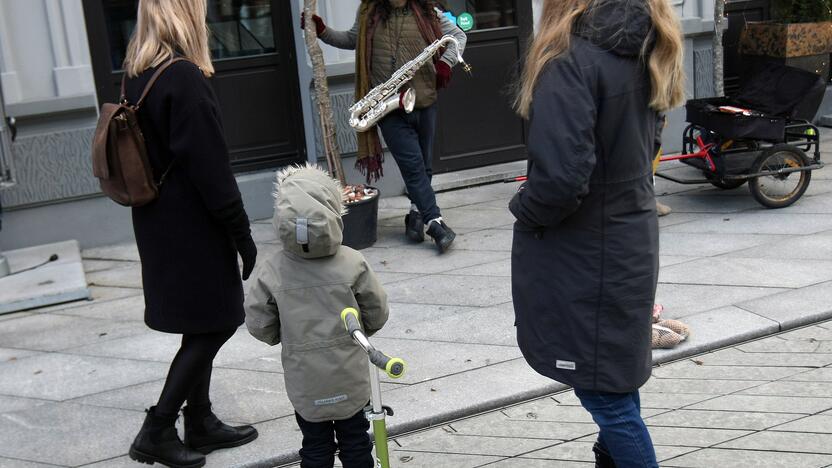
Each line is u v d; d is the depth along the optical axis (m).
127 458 3.73
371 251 6.26
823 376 4.05
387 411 2.86
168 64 3.27
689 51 8.27
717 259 5.57
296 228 2.98
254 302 3.14
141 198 3.35
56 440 3.90
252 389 4.27
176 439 3.55
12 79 6.26
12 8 6.20
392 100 5.89
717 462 3.40
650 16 2.61
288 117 7.46
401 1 5.97
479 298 5.24
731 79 8.92
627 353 2.76
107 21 6.79
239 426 3.78
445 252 6.11
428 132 6.20
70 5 6.30
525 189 2.73
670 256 5.71
